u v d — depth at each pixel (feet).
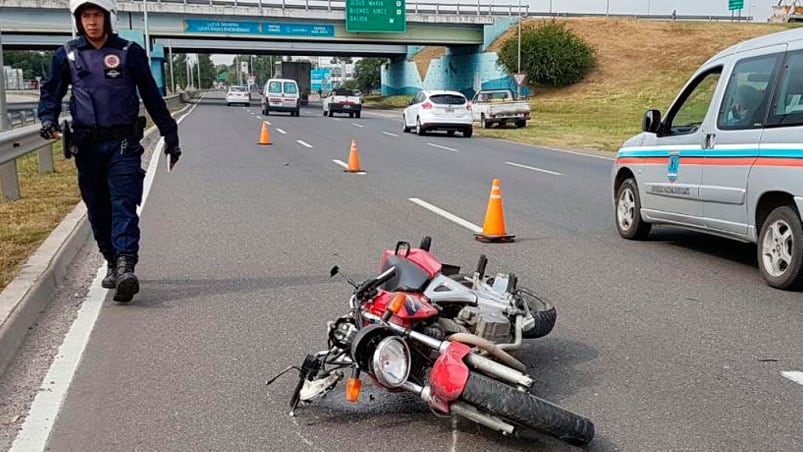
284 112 158.30
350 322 13.79
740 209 24.41
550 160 65.82
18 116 86.28
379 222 34.14
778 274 23.07
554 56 192.03
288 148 73.61
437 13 196.24
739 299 21.98
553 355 17.43
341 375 14.05
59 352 17.49
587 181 50.49
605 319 20.08
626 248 29.19
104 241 22.39
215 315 20.27
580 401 14.88
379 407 14.58
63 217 31.86
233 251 28.04
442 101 95.96
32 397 15.02
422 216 35.83
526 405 11.93
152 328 19.20
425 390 12.48
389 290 14.47
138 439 13.29
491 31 204.85
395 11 185.06
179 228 32.55
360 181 49.14
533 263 26.58
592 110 157.17
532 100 183.93
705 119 26.27
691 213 26.91
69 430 13.62
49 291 21.94
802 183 21.66
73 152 20.53
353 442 13.16
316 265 25.91
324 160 62.49
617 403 14.79
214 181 48.37
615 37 215.92
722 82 26.03
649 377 16.10
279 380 15.93
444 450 12.85
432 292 14.26
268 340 18.33
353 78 397.39
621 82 186.60
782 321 19.88
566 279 24.31
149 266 25.76
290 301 21.58
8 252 24.88
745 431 13.55
